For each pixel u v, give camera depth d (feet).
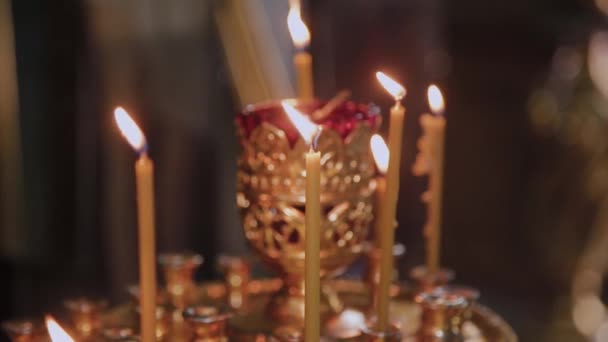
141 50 4.93
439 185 3.43
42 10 4.82
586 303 8.20
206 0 5.16
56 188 4.94
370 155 3.16
